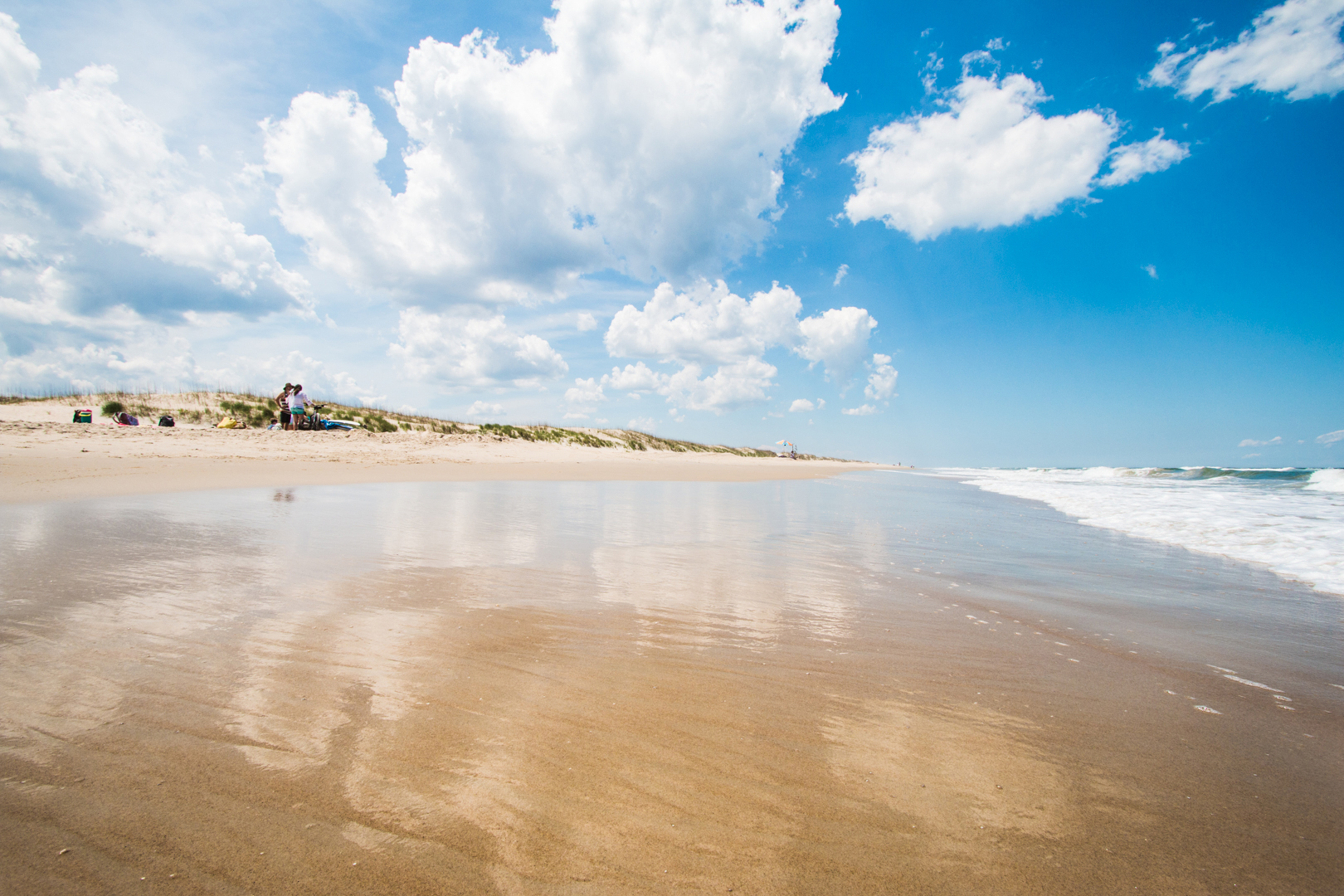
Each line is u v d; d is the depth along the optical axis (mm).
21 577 4461
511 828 1926
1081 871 1833
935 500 14617
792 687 3123
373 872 1722
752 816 2041
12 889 1585
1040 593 5266
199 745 2283
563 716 2691
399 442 23766
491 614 4133
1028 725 2781
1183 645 3973
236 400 27375
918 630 4148
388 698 2777
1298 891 1781
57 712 2484
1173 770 2432
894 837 1962
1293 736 2744
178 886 1636
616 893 1688
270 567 5086
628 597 4738
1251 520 10016
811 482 23078
